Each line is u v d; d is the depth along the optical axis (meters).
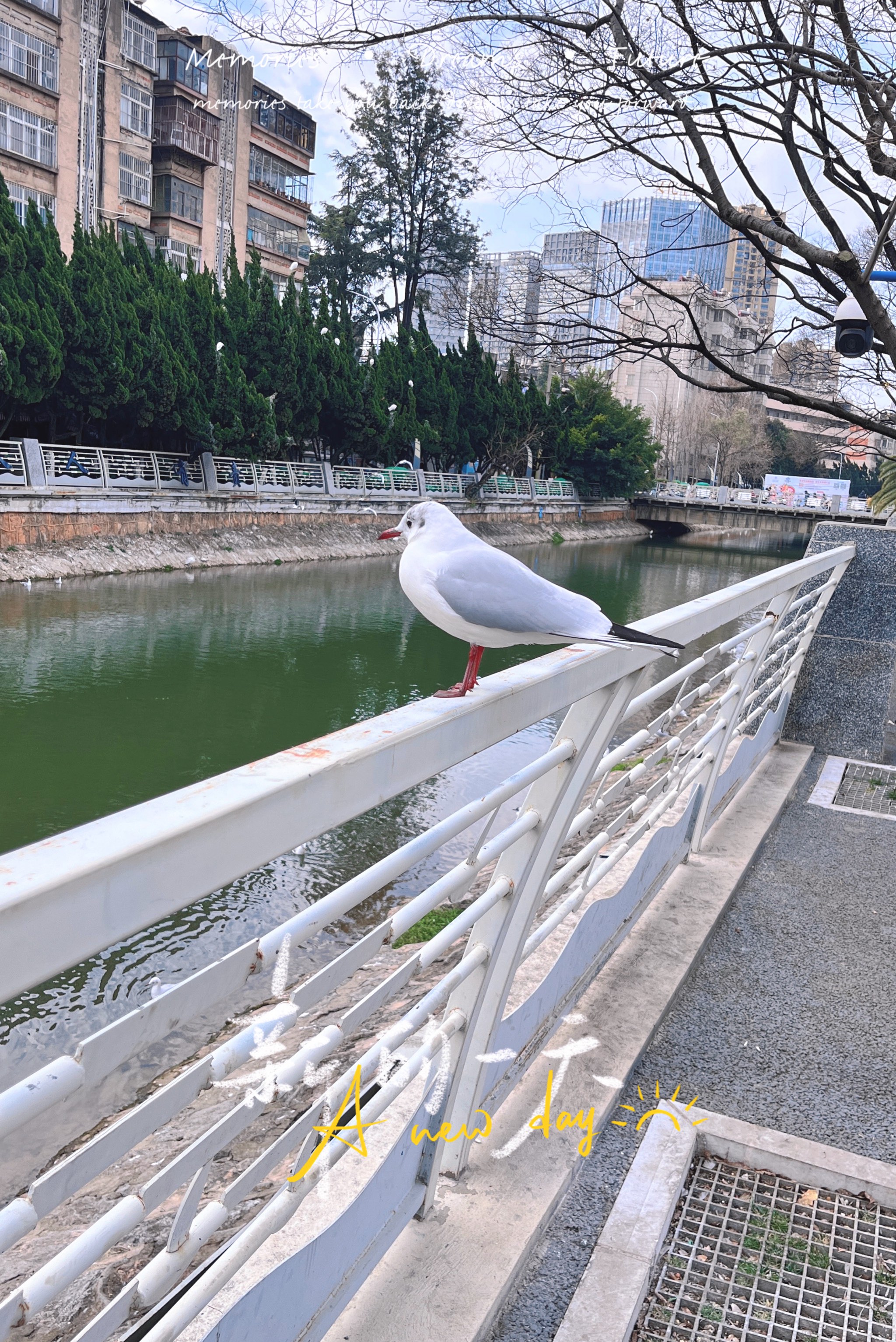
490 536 46.53
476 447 51.12
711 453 84.69
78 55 38.00
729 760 5.33
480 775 13.56
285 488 37.62
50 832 11.21
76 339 28.59
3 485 26.92
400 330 48.12
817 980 3.77
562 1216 2.46
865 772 6.59
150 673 18.36
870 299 5.68
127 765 13.52
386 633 24.16
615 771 9.74
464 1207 2.34
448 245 39.75
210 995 1.16
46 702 16.03
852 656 6.92
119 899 0.95
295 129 52.00
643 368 74.00
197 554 31.70
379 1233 2.10
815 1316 2.25
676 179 5.93
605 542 56.91
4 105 35.81
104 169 40.44
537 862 2.28
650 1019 3.23
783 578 4.37
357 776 1.34
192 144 44.59
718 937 4.08
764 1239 2.46
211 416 34.50
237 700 17.14
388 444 44.12
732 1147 2.74
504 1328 2.12
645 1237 2.35
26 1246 3.04
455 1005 2.25
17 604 23.33
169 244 44.62
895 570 6.76
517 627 2.04
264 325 37.25
